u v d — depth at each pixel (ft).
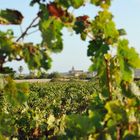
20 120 31.45
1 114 12.88
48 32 10.21
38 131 26.61
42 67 10.38
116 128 9.75
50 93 128.67
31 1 10.53
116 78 11.96
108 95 12.29
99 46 11.49
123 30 11.35
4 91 11.91
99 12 11.21
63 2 10.46
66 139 10.72
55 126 25.96
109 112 9.96
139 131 9.73
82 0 10.48
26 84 11.92
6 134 12.70
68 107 62.49
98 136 9.77
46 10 10.22
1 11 10.69
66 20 10.30
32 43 10.45
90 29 11.41
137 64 11.12
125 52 11.16
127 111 10.14
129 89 11.66
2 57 10.41
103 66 11.88
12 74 11.73
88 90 131.85
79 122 10.11
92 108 12.39
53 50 10.31
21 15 10.64
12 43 10.35
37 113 37.91
